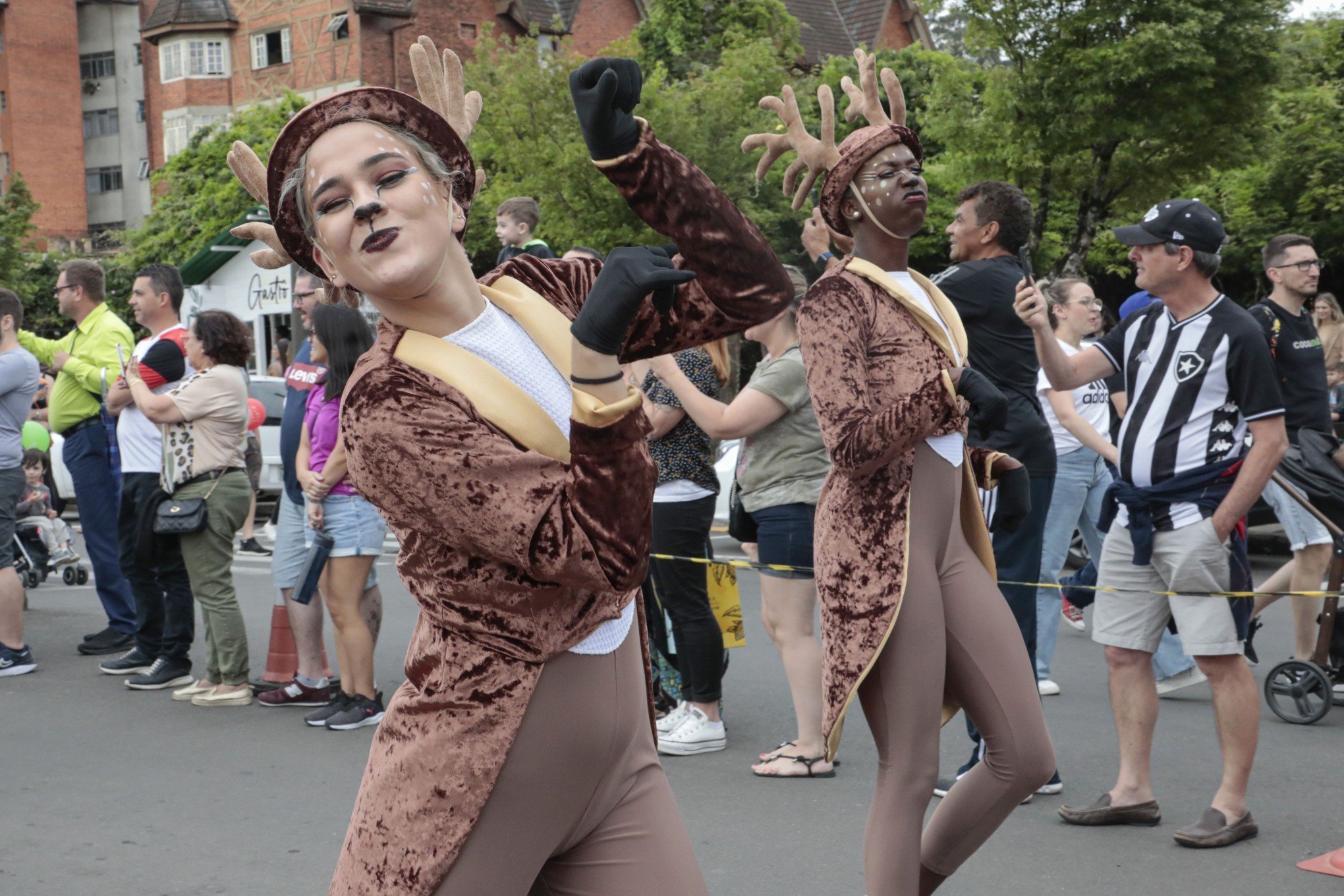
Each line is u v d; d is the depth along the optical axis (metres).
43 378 11.58
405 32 34.69
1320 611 6.11
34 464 10.12
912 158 3.09
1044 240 20.50
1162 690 6.05
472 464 1.64
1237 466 3.97
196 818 4.48
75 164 54.47
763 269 1.91
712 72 22.23
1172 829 4.21
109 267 33.09
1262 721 5.68
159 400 5.94
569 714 1.80
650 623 5.71
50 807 4.62
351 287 1.80
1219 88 16.98
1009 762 2.91
